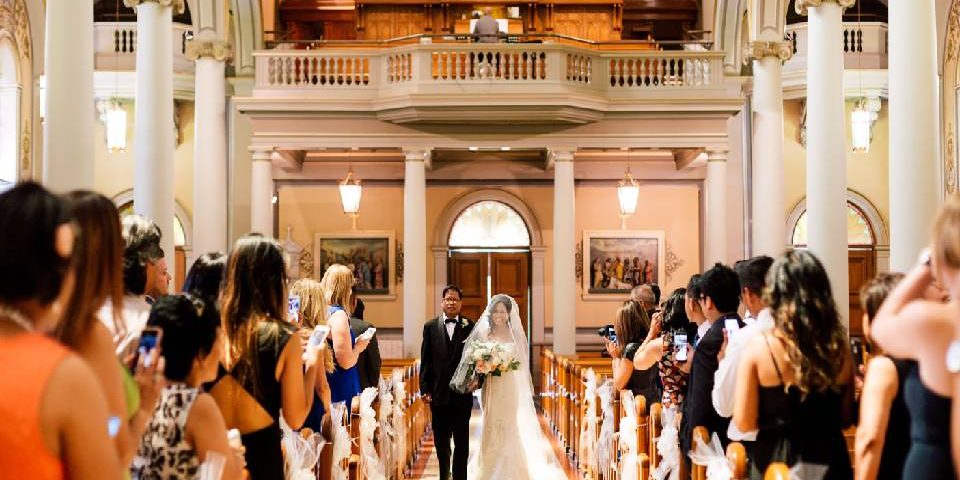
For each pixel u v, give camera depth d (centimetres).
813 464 443
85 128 929
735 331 537
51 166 920
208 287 508
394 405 1116
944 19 1786
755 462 466
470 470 1125
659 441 693
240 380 475
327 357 675
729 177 1991
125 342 402
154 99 1255
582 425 1180
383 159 2083
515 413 988
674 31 2255
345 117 1723
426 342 1025
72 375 262
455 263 2139
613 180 2103
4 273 261
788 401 454
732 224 1989
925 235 907
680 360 653
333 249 2083
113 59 1997
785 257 462
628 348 859
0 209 264
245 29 1944
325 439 634
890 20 931
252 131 1905
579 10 2106
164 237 1248
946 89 1791
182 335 397
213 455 385
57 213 270
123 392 331
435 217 2119
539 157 2111
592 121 1728
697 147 1734
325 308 714
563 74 1697
